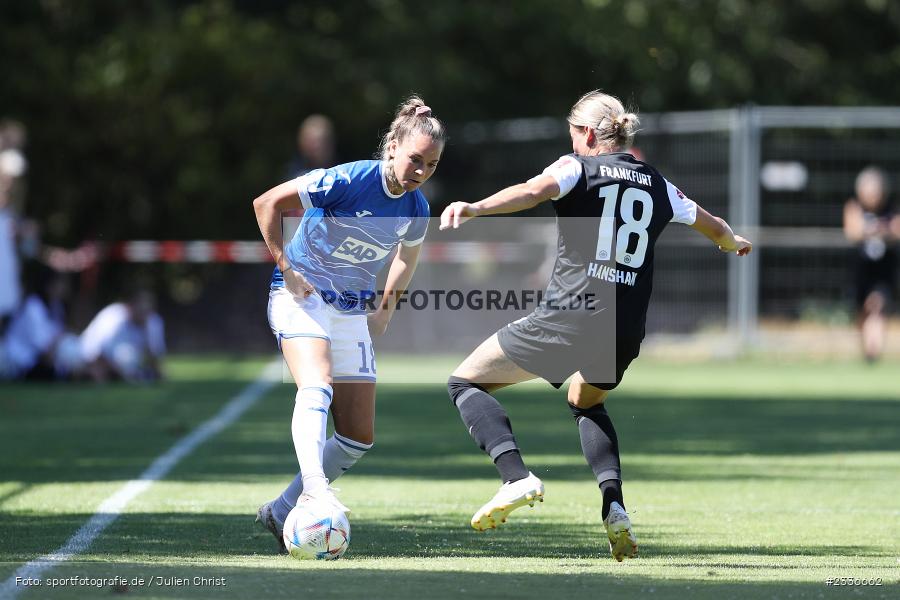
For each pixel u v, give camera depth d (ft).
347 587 57.41
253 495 93.71
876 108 308.60
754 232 244.01
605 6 305.94
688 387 204.74
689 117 253.85
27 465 110.93
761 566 67.05
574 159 70.64
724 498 96.78
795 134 276.82
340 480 105.70
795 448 131.34
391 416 163.63
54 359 203.82
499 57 314.76
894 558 70.44
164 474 105.60
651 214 71.15
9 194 202.08
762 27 317.42
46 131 277.85
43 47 275.80
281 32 296.10
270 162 285.43
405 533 78.79
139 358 206.90
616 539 68.39
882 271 242.17
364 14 306.76
